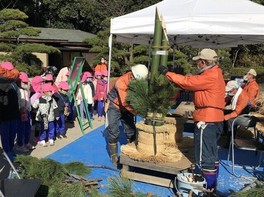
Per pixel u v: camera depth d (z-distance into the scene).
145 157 4.29
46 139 6.41
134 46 18.98
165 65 4.12
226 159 5.54
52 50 16.44
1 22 17.39
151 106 4.28
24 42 18.00
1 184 2.31
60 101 6.58
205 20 5.81
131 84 4.34
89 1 31.16
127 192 2.33
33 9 31.39
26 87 5.59
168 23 6.02
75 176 2.86
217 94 3.70
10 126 5.23
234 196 2.28
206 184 3.71
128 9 29.61
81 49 22.33
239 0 6.58
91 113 8.96
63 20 32.72
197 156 3.88
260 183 2.37
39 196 2.54
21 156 3.03
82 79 8.73
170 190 4.18
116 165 5.05
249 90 6.62
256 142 4.98
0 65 4.93
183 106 7.26
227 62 22.97
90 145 6.29
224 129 6.29
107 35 18.45
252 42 10.35
